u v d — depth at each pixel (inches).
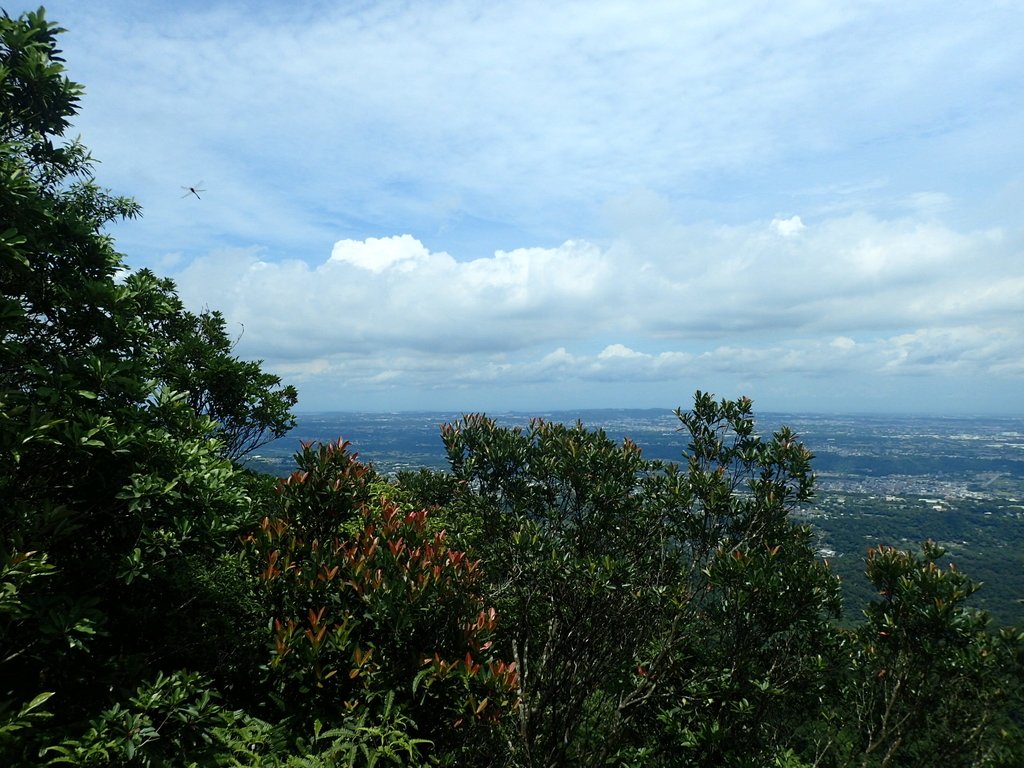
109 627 158.7
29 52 167.0
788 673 288.0
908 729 283.0
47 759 120.8
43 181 194.4
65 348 169.0
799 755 283.0
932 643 270.1
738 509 281.0
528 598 247.8
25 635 129.7
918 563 286.5
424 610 165.9
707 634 279.0
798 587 255.8
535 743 230.2
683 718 271.7
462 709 156.3
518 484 291.6
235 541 199.0
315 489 198.1
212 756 134.5
